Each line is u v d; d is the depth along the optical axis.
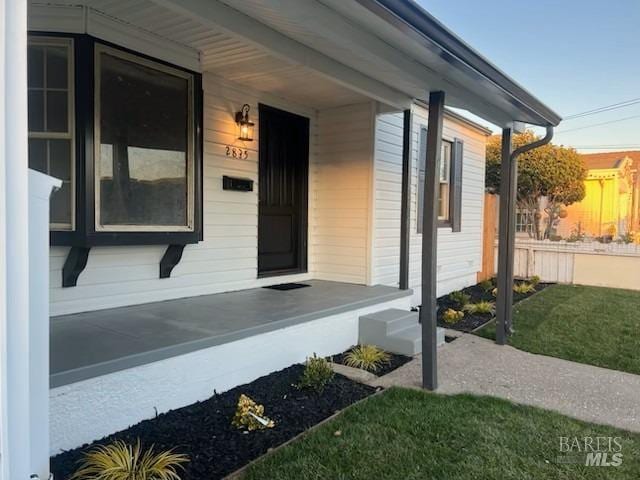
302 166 6.09
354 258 5.94
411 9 2.52
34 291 1.49
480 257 9.58
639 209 19.20
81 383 2.46
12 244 1.13
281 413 2.99
